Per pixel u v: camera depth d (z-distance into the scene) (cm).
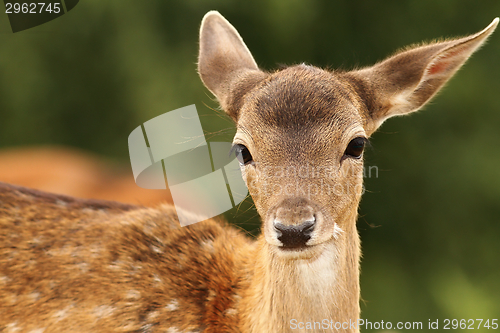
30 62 1923
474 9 1780
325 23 1798
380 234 1800
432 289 1711
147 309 729
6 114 1952
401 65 736
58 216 791
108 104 1914
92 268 741
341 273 668
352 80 717
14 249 745
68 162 1529
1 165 1508
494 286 1708
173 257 768
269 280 675
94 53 1908
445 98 1761
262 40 1803
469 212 1764
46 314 717
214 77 806
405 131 1794
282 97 650
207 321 731
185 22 1842
